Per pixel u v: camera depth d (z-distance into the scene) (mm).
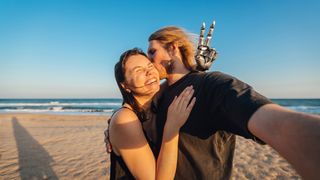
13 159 7109
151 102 1715
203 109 1292
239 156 7184
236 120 965
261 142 977
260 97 944
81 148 8594
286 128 705
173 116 1423
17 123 17312
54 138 10688
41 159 7113
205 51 1621
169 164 1397
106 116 23391
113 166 1792
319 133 622
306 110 32812
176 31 1701
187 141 1418
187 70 1690
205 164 1409
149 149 1559
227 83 1158
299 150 646
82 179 5496
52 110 39250
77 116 23359
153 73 1665
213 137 1389
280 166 6129
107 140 1828
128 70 1650
